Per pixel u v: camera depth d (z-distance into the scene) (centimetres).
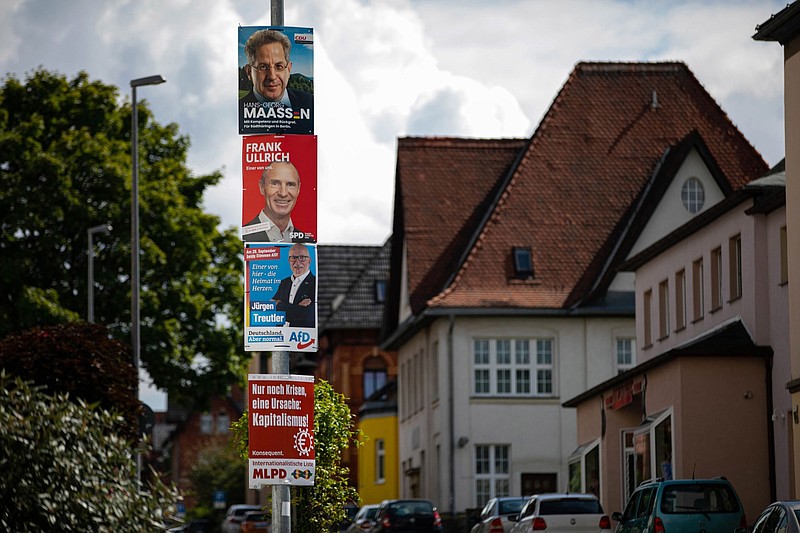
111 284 5428
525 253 5897
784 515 2183
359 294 8625
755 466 3569
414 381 6469
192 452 13225
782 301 3566
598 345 5775
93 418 1734
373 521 4859
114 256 5434
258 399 1927
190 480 11606
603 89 6272
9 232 5400
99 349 2972
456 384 5731
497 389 5747
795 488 3212
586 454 4619
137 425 2975
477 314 5709
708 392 3591
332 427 3122
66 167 5400
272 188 1936
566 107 6231
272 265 1934
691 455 3569
